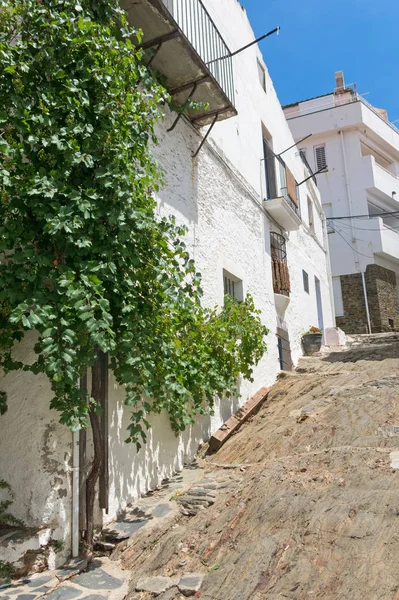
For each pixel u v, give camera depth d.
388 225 21.98
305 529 3.34
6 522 3.60
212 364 5.71
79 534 3.72
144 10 4.99
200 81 5.97
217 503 4.20
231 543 3.46
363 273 19.61
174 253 4.39
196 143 6.99
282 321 10.57
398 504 3.39
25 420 3.73
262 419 6.88
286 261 11.14
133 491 4.49
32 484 3.60
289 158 13.09
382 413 5.68
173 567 3.34
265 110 11.15
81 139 3.72
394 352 10.73
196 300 4.79
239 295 8.10
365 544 3.03
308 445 5.29
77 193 3.40
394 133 22.88
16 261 3.26
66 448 3.74
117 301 3.68
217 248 7.29
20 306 3.01
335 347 13.61
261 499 3.96
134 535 3.85
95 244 3.57
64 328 3.13
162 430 5.17
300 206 13.88
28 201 3.28
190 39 6.39
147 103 4.48
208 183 7.28
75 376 3.20
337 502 3.60
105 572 3.40
